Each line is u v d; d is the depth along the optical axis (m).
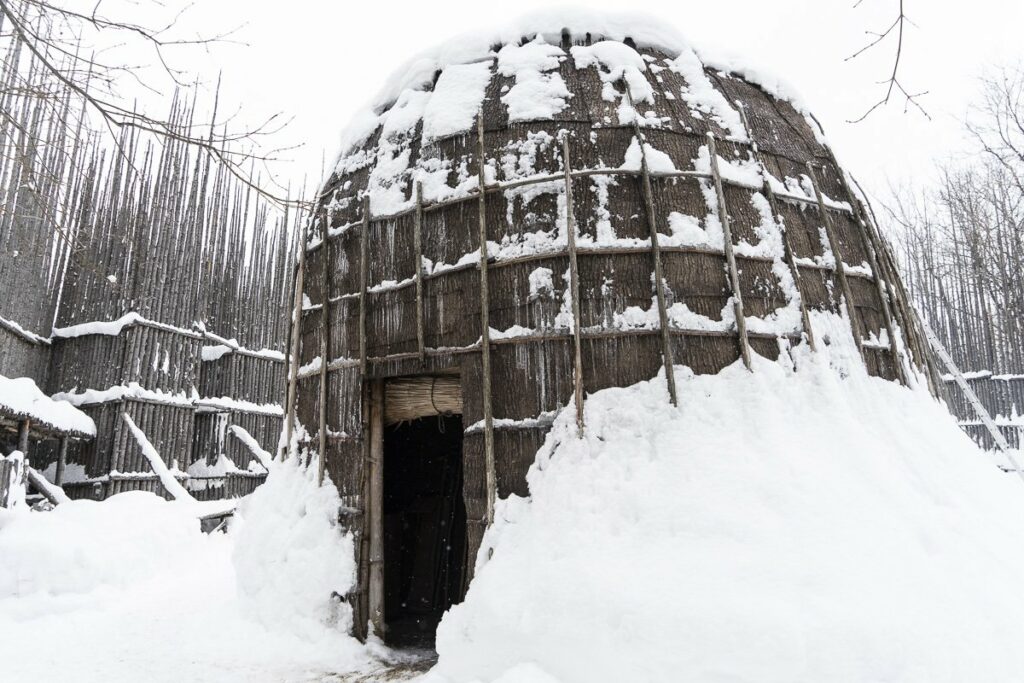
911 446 5.42
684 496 4.75
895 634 3.71
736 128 6.68
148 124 4.10
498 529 5.33
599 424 5.35
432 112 6.86
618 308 5.65
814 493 4.64
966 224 22.44
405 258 6.50
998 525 4.96
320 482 6.55
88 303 17.89
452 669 4.64
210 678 5.40
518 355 5.73
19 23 3.78
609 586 4.25
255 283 21.50
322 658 5.71
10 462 11.80
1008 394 21.59
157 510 12.15
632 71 6.60
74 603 8.28
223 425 19.39
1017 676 3.64
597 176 6.02
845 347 6.04
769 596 3.99
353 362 6.59
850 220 7.05
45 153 11.40
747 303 5.81
